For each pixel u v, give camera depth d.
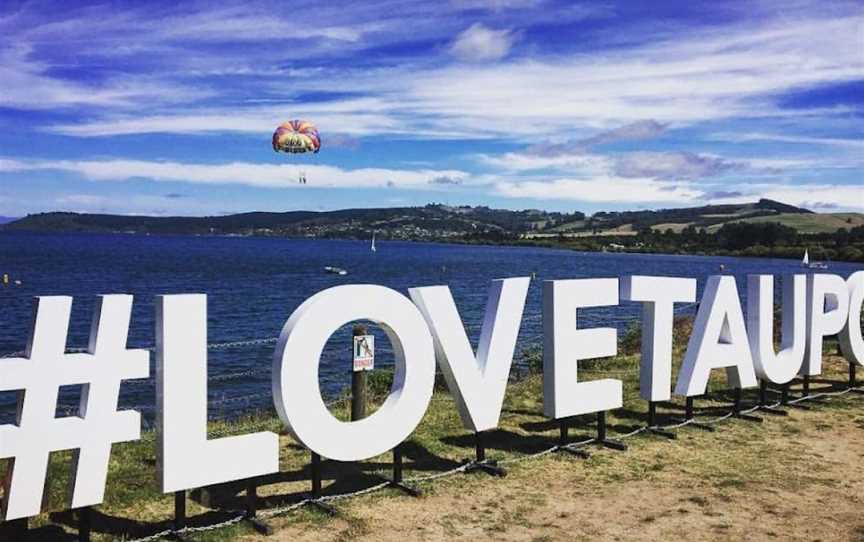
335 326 7.18
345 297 7.23
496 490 7.91
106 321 6.26
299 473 8.51
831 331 12.29
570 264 112.56
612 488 8.01
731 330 10.69
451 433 10.24
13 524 6.20
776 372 11.29
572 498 7.70
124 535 6.68
